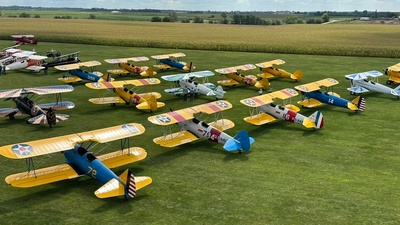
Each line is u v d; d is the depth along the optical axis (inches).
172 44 3321.9
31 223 601.3
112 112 1283.2
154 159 874.1
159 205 660.7
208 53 2933.1
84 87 1685.5
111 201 674.2
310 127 1056.2
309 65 2337.6
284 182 753.0
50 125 1109.7
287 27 7293.3
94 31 5260.8
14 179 661.9
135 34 4798.2
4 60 2063.2
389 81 1818.4
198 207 654.5
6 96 1115.3
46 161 844.0
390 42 3843.5
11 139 996.6
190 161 862.5
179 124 986.1
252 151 925.8
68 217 620.1
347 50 2891.2
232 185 739.4
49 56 2664.9
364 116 1241.4
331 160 868.6
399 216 623.8
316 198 686.5
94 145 951.6
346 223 603.2
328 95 1320.1
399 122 1172.5
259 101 1113.4
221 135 911.0
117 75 2023.9
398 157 887.1
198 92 1482.5
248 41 3870.6
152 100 1240.8
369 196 694.5
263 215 627.2
